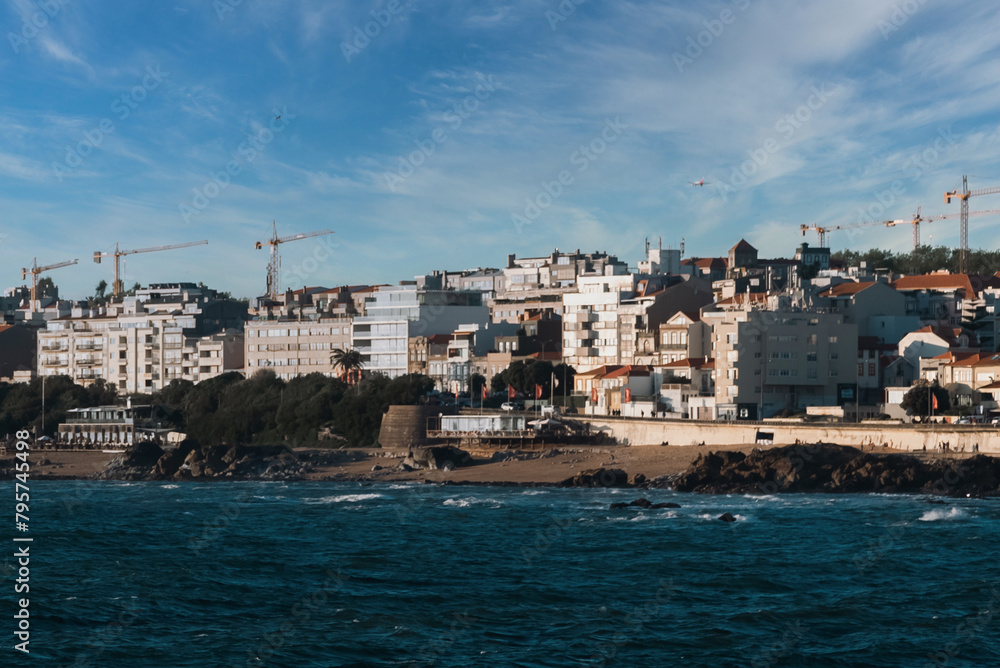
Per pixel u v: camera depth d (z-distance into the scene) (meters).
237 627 79.25
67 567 101.25
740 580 90.94
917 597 84.50
